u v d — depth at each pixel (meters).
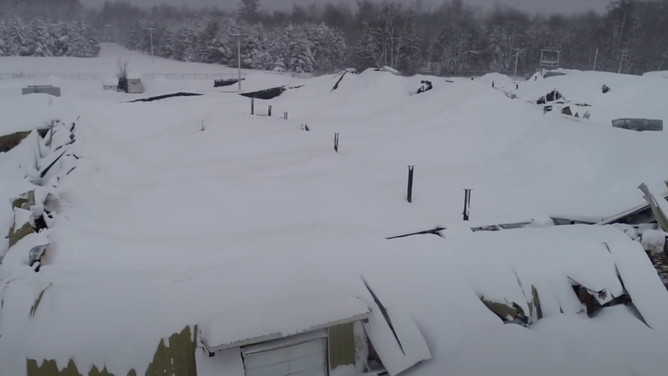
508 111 21.58
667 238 7.47
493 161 16.31
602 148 15.23
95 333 5.25
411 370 5.76
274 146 17.80
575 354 5.92
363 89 32.97
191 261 7.43
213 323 5.30
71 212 10.41
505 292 6.63
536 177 14.34
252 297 5.89
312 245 7.21
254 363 5.40
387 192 13.01
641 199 11.60
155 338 5.30
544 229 7.91
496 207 12.23
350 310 5.72
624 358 5.85
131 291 5.78
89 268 7.00
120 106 25.56
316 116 27.22
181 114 25.67
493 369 5.69
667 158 13.56
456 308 6.32
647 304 6.66
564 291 6.84
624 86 32.25
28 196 10.30
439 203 12.42
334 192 12.66
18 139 18.08
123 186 13.22
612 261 7.10
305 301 5.77
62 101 24.39
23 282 5.94
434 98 24.61
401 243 7.21
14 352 5.07
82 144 16.78
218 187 12.38
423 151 17.55
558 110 23.73
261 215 11.04
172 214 10.84
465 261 6.95
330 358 5.65
